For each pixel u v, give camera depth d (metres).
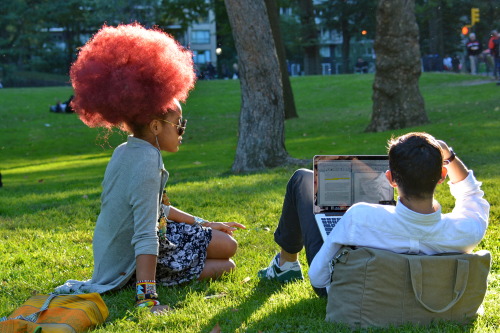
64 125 26.16
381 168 3.88
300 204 3.90
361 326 3.15
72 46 67.12
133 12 59.75
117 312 3.84
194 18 27.97
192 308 3.89
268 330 3.43
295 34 60.81
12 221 7.69
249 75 11.17
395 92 17.42
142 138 4.04
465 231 3.16
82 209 8.26
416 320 3.16
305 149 15.30
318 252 3.33
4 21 64.19
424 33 57.88
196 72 4.18
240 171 11.39
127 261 4.14
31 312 3.49
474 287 3.21
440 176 3.04
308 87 34.31
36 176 14.59
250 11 10.89
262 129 11.28
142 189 3.90
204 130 23.11
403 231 3.12
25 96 35.25
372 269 3.08
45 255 5.65
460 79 31.58
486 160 10.59
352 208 3.18
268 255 5.37
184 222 4.67
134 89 3.76
